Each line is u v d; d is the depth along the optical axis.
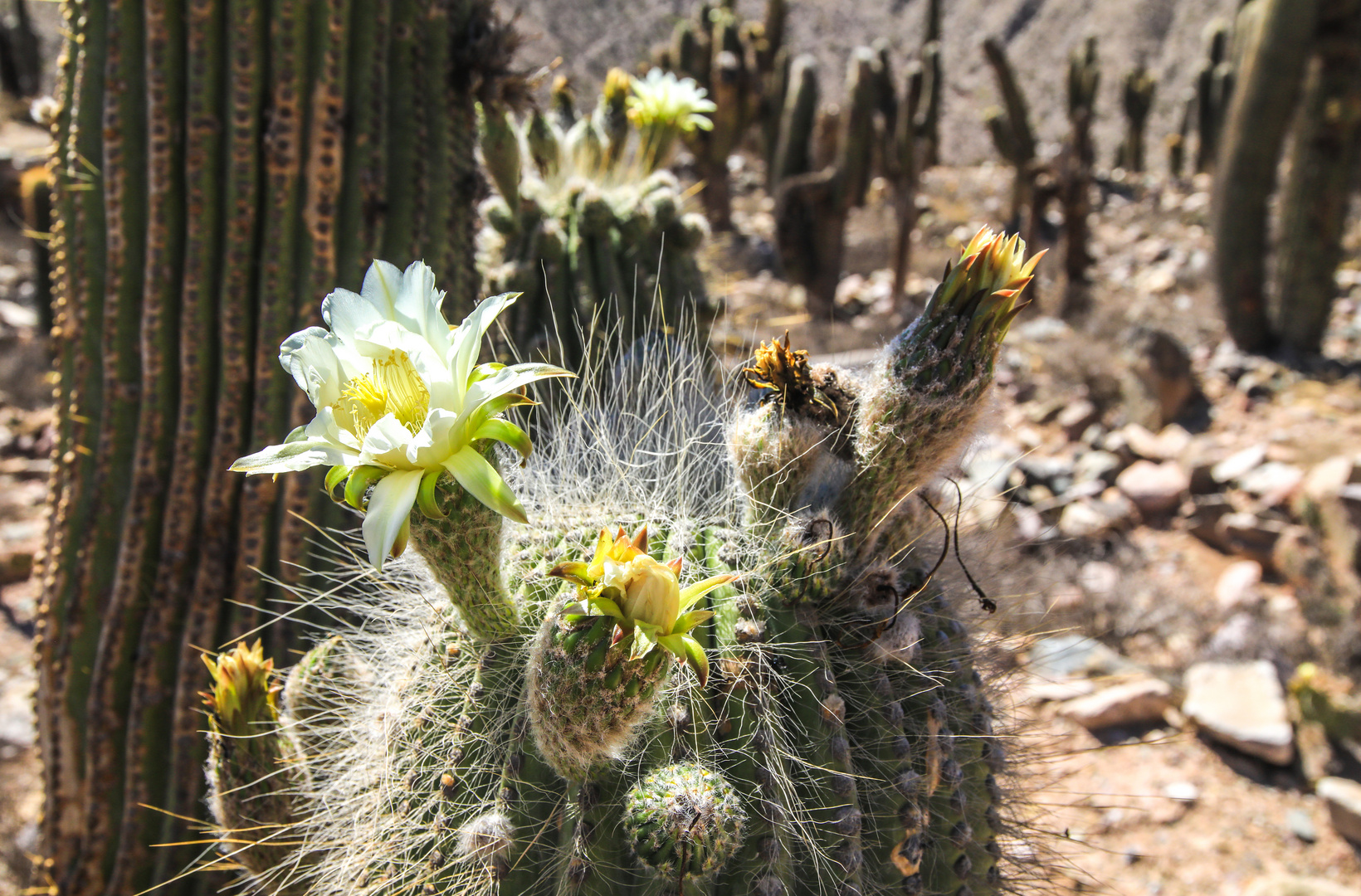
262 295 2.29
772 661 1.52
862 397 1.57
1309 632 5.49
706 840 1.28
